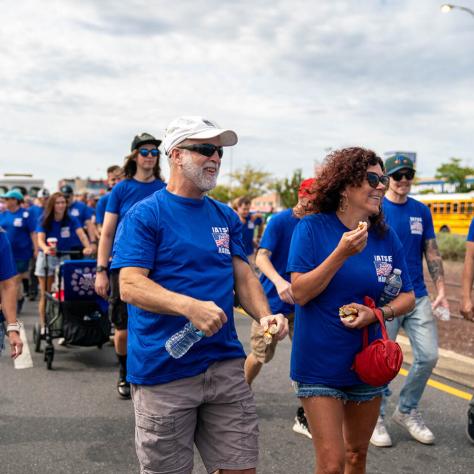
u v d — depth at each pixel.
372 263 2.84
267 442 4.37
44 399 5.30
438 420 4.83
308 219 2.93
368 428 2.88
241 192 64.69
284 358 6.79
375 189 2.79
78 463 3.99
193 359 2.51
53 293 6.67
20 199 9.85
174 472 2.53
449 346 7.10
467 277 4.52
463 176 52.59
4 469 3.88
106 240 5.05
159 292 2.39
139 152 4.88
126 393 5.34
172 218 2.58
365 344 2.77
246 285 2.75
